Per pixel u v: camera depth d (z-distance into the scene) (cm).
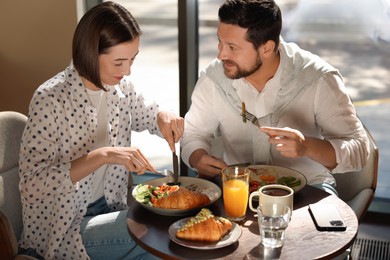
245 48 183
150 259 179
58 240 176
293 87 199
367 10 363
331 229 150
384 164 312
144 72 420
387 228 266
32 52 281
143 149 343
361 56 384
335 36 378
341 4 362
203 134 213
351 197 203
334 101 196
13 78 287
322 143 180
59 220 176
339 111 195
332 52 384
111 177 193
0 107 293
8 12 277
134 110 205
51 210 179
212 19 278
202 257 138
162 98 377
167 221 157
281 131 171
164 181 180
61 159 180
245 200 155
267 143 204
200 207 159
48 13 273
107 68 173
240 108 204
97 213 193
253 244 144
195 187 177
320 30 372
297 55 203
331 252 139
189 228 144
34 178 165
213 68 210
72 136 179
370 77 400
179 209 157
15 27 279
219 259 137
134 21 175
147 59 429
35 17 275
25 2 274
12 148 183
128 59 174
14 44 281
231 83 204
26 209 180
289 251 140
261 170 184
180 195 159
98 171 193
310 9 360
